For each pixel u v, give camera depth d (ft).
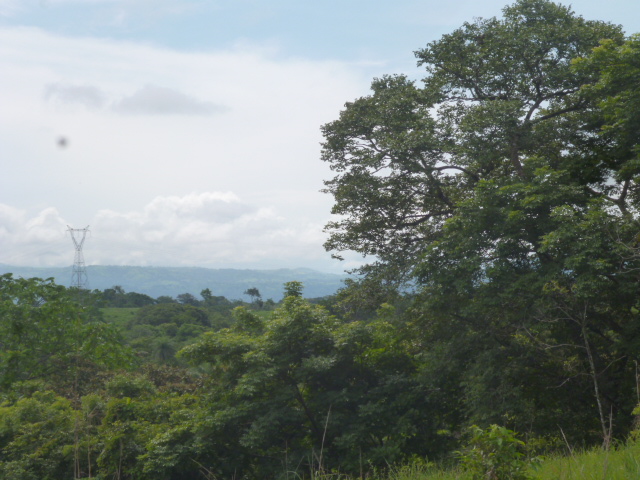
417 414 58.49
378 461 53.16
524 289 51.96
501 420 52.60
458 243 55.93
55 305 73.67
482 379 54.70
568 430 53.62
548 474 17.71
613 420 50.29
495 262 53.47
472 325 59.72
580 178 60.59
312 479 24.57
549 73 68.44
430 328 64.90
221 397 63.36
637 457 18.13
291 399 62.23
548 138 68.85
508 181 58.29
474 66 72.69
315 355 64.23
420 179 72.13
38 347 72.02
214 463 60.34
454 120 72.33
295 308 63.52
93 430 71.77
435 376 59.21
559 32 68.64
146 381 88.07
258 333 69.87
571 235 47.57
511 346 56.34
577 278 47.70
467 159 64.75
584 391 55.42
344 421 59.00
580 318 49.80
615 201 62.34
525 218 52.19
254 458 62.13
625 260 49.26
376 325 65.36
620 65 51.34
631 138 53.72
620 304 53.78
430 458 57.16
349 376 66.03
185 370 119.96
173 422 69.46
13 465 73.92
